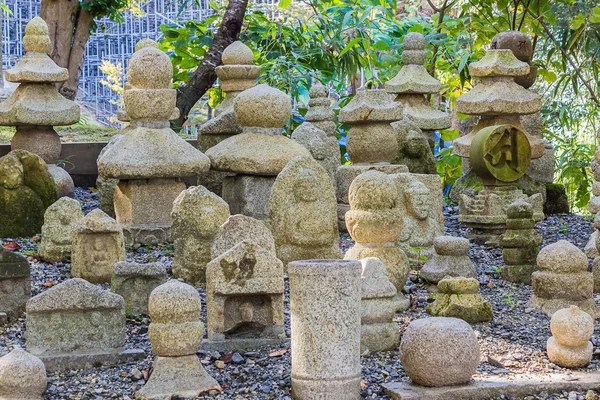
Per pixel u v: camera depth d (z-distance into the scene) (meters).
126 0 15.91
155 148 8.99
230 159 9.10
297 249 8.05
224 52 11.19
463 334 5.46
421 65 12.32
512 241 8.37
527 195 11.09
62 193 10.55
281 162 9.02
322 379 5.30
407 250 8.71
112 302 6.14
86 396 5.51
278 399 5.40
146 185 9.06
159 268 7.14
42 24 10.59
